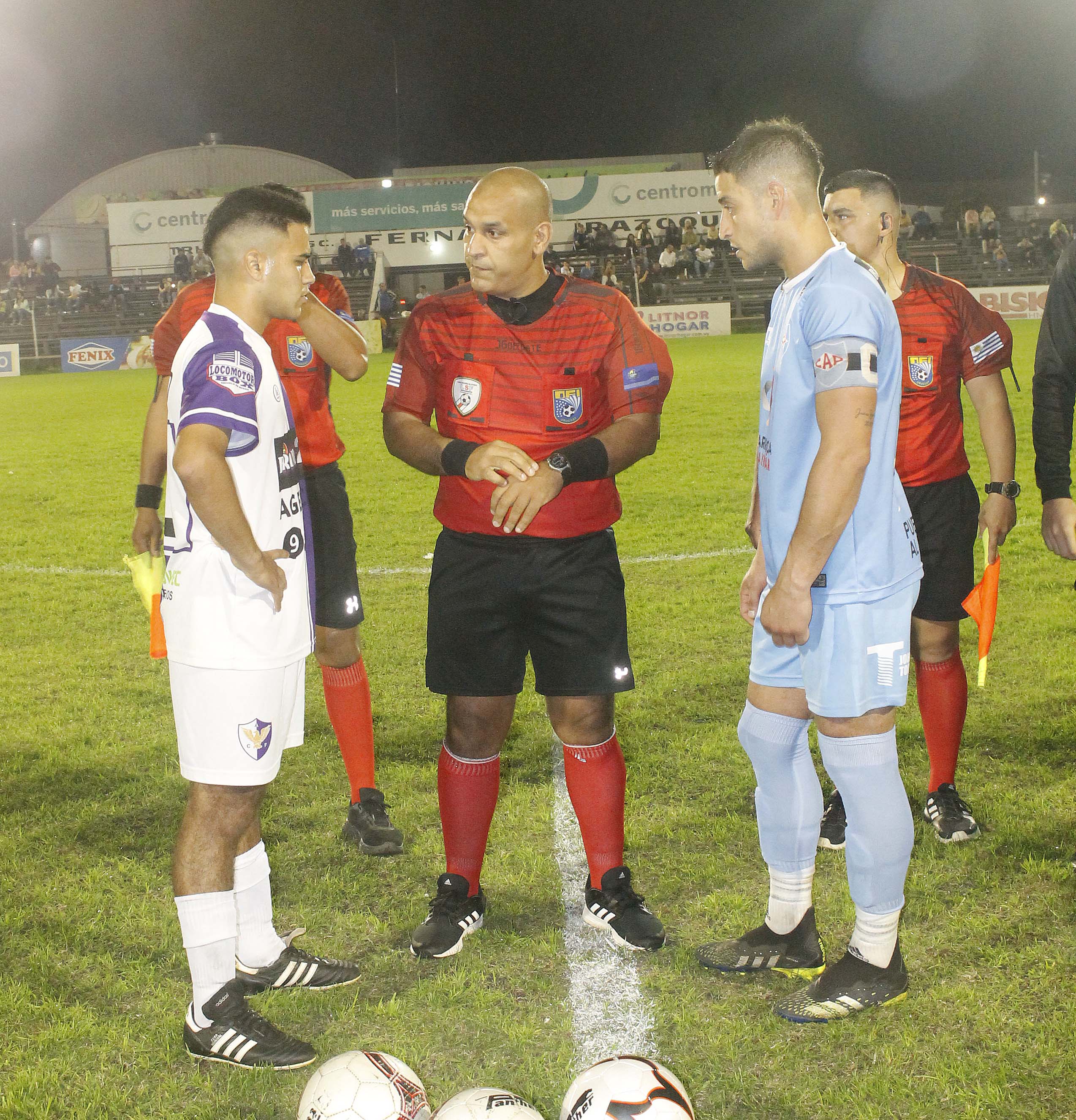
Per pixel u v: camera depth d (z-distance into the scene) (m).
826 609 2.27
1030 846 3.06
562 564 2.71
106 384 22.00
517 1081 2.21
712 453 10.92
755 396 14.85
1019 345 17.83
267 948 2.56
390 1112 1.99
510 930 2.80
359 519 8.53
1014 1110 2.06
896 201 3.21
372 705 4.53
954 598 3.19
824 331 2.16
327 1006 2.49
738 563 6.74
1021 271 29.47
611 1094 1.93
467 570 2.75
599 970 2.61
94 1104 2.16
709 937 2.73
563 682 2.76
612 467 2.62
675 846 3.20
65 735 4.24
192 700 2.28
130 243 33.19
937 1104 2.09
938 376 3.19
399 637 5.48
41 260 36.66
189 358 2.22
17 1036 2.37
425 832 3.37
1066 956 2.53
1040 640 4.96
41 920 2.85
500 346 2.69
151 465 3.21
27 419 15.86
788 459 2.33
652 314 26.45
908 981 2.46
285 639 2.33
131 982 2.56
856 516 2.25
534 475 2.50
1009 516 3.22
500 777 3.67
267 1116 2.15
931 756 3.26
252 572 2.22
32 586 6.79
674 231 30.92
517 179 2.56
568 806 3.50
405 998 2.51
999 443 3.25
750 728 2.53
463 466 2.57
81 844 3.30
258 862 2.53
